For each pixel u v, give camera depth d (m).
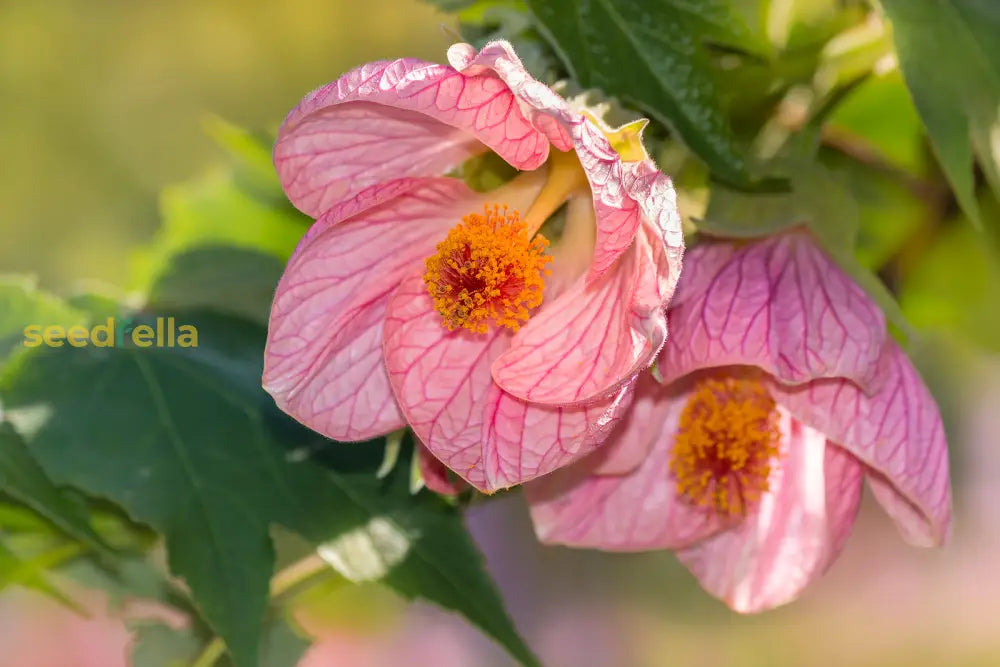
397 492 0.44
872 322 0.42
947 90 0.43
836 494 0.44
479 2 0.46
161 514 0.43
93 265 0.74
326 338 0.42
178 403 0.44
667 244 0.40
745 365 0.43
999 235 0.48
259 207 0.50
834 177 0.43
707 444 0.43
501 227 0.42
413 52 0.74
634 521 0.43
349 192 0.42
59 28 0.74
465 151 0.42
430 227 0.42
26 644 0.73
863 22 0.44
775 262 0.42
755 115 0.44
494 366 0.41
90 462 0.44
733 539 0.44
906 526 0.43
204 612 0.43
